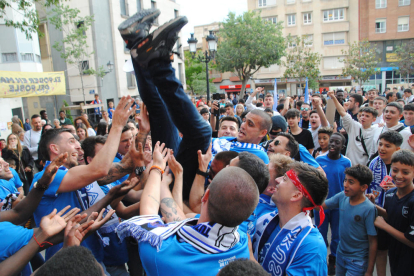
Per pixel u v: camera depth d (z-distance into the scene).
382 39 32.44
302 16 34.12
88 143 2.72
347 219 3.14
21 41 14.97
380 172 3.90
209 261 1.36
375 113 4.99
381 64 33.19
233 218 1.35
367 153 5.09
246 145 2.83
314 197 1.81
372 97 7.61
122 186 2.19
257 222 2.09
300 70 27.30
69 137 2.32
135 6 23.09
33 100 19.25
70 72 20.66
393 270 2.92
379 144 3.83
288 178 1.88
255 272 1.09
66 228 1.75
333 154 4.28
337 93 10.48
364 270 3.06
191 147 2.21
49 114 19.73
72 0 19.77
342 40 33.44
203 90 35.78
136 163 2.30
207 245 1.37
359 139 5.16
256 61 26.02
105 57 20.86
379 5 32.03
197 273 1.33
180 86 1.85
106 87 21.00
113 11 21.22
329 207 3.41
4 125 12.99
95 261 1.17
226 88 40.44
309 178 1.82
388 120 4.71
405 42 32.16
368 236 3.04
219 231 1.38
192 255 1.36
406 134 4.36
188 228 1.41
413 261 2.73
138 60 1.68
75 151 2.34
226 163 2.19
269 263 1.87
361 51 30.17
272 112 6.98
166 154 2.31
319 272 1.70
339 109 5.33
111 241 2.63
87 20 17.25
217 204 1.35
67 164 2.32
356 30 33.03
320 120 6.10
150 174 1.93
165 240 1.44
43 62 20.91
